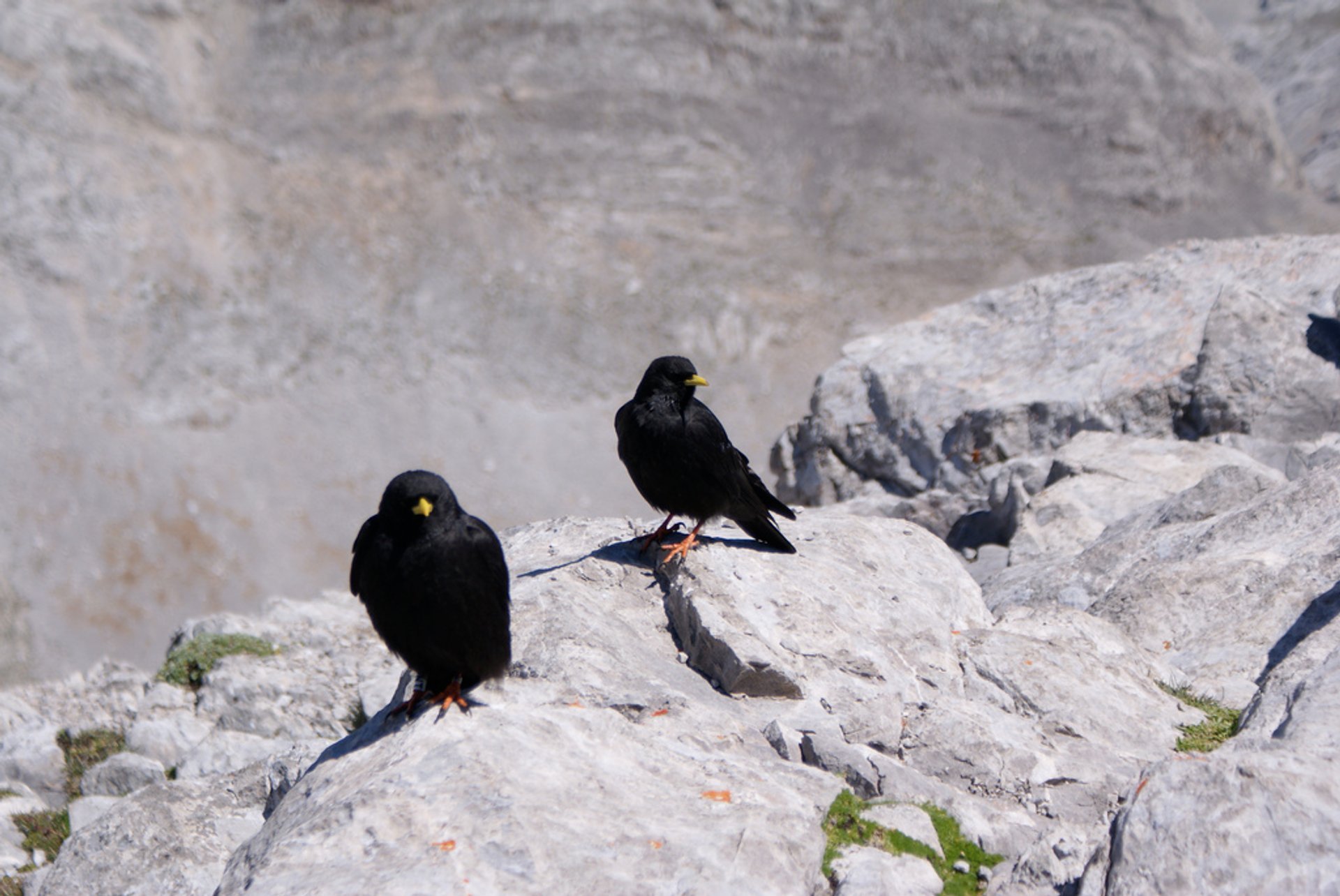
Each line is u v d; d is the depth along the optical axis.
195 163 51.50
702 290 50.69
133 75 52.44
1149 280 18.28
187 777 11.66
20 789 12.19
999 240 54.44
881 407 18.25
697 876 4.80
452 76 57.06
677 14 59.66
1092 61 59.97
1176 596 9.48
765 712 6.96
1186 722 7.67
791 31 60.50
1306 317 15.55
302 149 53.56
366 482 43.25
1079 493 13.57
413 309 48.62
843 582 8.38
